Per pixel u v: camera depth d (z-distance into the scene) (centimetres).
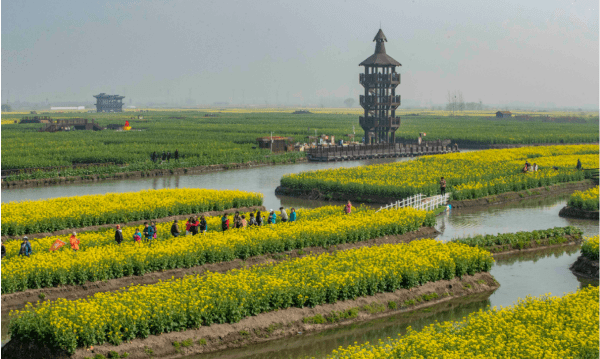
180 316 2308
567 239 4084
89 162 8556
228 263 3262
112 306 2269
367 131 10588
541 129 18125
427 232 4278
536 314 2245
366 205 5459
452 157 8981
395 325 2586
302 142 12062
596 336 1978
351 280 2688
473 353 1922
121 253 3077
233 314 2406
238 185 6794
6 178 6775
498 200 5766
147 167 7781
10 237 3881
